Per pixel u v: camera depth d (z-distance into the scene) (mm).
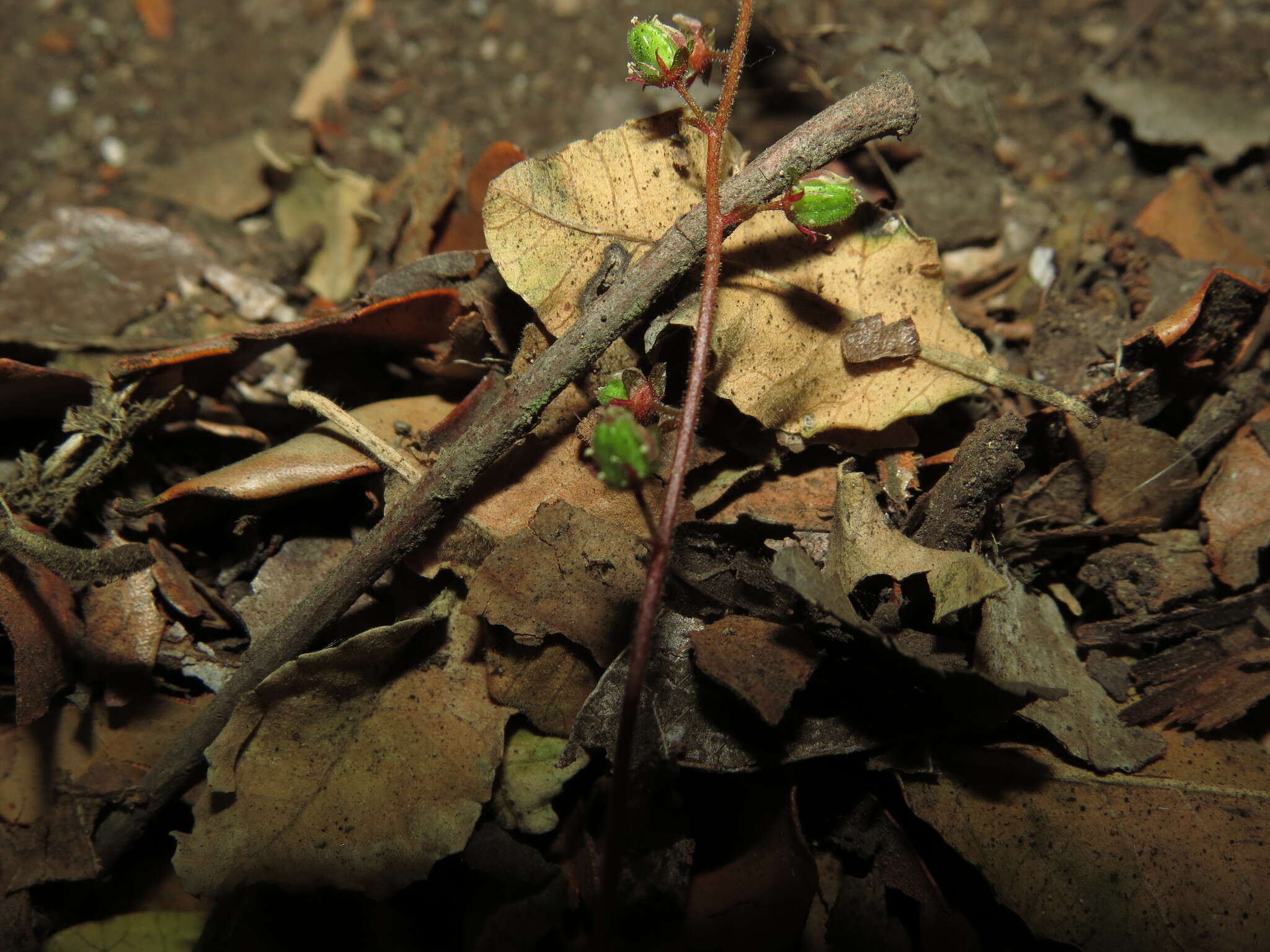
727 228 159
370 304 174
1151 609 169
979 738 160
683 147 165
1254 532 167
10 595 158
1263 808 157
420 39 232
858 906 157
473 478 157
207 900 164
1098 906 153
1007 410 174
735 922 155
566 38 230
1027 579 170
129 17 235
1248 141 210
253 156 217
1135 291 188
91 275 194
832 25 215
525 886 157
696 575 157
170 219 212
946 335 164
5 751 165
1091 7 227
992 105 220
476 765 158
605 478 140
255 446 179
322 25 235
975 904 159
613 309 157
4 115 227
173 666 166
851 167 199
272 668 159
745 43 158
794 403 163
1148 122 213
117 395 168
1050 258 197
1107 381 176
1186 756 160
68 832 162
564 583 157
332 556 170
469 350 172
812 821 162
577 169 164
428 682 161
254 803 156
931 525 160
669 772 154
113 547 161
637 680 143
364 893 160
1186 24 224
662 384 156
